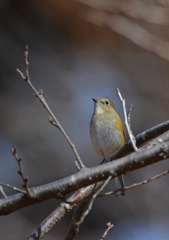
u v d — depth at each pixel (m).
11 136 14.50
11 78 15.62
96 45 15.47
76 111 15.04
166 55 10.12
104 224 12.85
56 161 14.04
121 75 15.27
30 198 4.31
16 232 12.52
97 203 13.07
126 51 15.21
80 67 15.80
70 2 14.12
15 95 15.37
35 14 15.67
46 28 15.80
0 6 15.65
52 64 15.88
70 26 15.29
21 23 15.88
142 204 13.06
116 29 10.31
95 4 10.38
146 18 10.50
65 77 15.68
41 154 14.14
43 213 12.98
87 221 12.86
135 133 14.39
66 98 15.30
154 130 5.30
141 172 13.51
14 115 14.89
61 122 14.76
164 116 14.53
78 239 12.55
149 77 15.03
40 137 14.45
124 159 4.23
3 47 15.91
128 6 10.42
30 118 14.86
